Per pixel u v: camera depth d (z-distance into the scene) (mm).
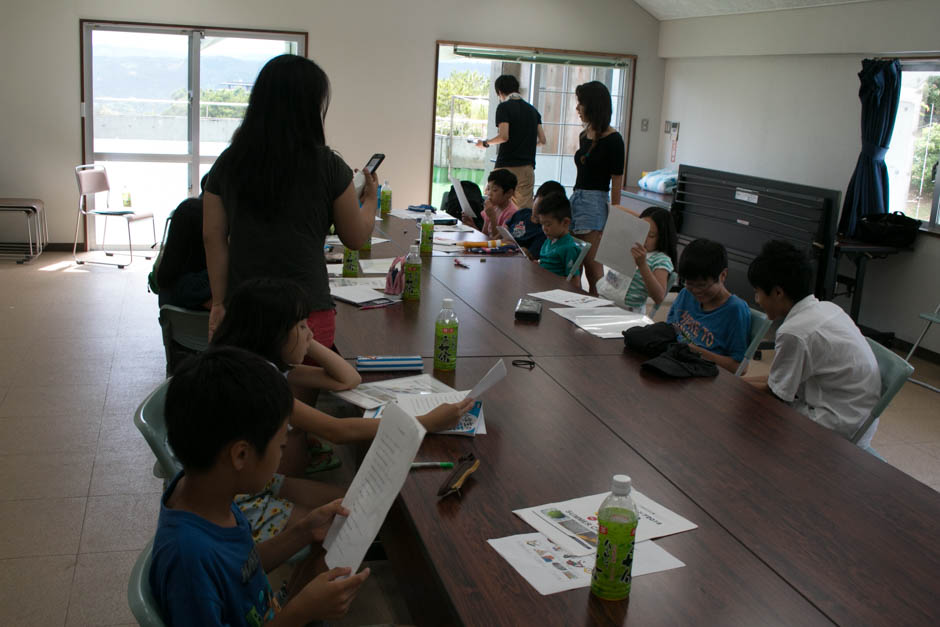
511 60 7809
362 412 2107
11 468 3135
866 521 1577
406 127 7707
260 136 2129
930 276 5199
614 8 7891
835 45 5762
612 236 3490
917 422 4105
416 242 4465
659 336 2615
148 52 7098
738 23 6770
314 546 1739
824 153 6055
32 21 6801
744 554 1435
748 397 2254
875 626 1247
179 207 2930
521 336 2754
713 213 6215
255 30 7203
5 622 2225
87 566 2510
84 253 7203
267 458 1202
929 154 5371
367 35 7434
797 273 2475
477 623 1212
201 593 1126
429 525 1490
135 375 4242
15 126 6949
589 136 5395
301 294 1871
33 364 4336
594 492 1644
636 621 1231
